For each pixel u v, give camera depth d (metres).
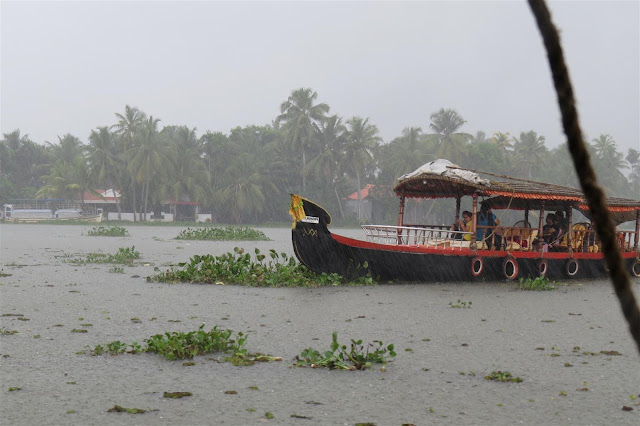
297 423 5.45
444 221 72.31
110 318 10.38
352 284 15.16
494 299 13.09
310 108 68.38
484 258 16.16
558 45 0.98
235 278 15.33
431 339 8.95
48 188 70.56
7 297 12.62
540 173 75.00
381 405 5.98
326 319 10.46
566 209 18.00
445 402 6.10
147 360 7.60
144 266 19.66
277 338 8.92
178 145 67.75
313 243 14.76
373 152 69.62
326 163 67.88
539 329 9.79
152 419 5.49
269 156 72.62
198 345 8.02
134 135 65.81
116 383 6.60
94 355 7.79
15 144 81.44
